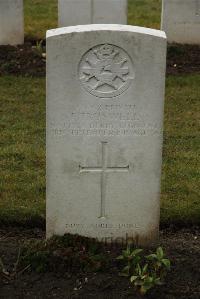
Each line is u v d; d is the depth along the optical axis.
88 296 5.50
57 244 5.97
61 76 5.69
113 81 5.72
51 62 5.65
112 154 5.93
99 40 5.61
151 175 6.00
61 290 5.57
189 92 10.79
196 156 8.35
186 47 12.73
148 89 5.76
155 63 5.69
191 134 9.14
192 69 11.80
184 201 7.14
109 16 12.48
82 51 5.63
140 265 5.80
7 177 7.65
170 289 5.57
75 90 5.73
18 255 5.89
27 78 11.17
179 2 12.73
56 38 5.59
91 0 12.39
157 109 5.82
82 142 5.88
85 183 6.00
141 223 6.15
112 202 6.07
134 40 5.62
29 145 8.57
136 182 6.03
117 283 5.61
